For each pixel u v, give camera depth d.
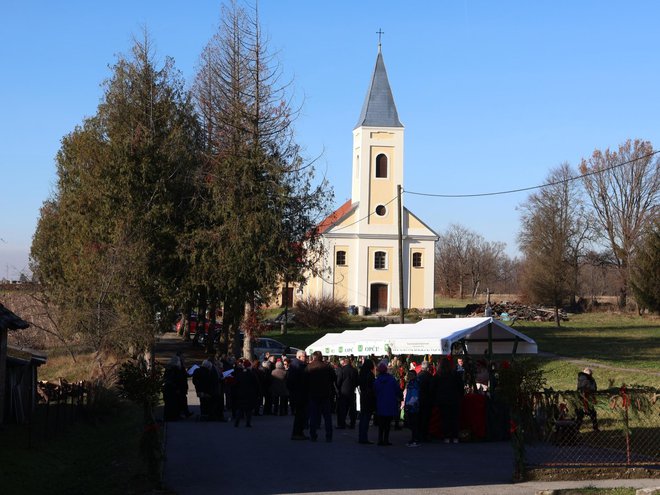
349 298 81.69
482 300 114.00
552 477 13.95
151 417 15.20
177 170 39.25
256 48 43.78
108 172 37.78
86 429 23.58
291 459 16.48
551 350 44.03
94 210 37.56
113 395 26.78
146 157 38.00
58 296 32.28
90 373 29.33
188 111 41.22
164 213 37.94
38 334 36.34
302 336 60.19
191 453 17.34
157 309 37.28
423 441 19.23
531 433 14.13
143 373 15.84
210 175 40.34
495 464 15.78
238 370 22.70
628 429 14.47
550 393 14.34
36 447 19.02
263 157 40.94
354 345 24.91
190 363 46.25
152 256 36.66
